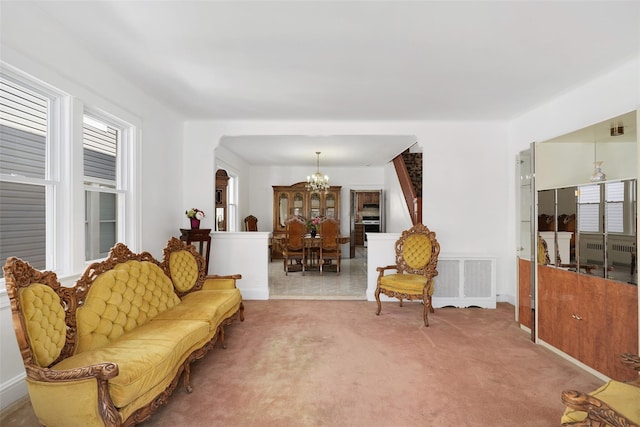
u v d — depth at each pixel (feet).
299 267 24.00
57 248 8.40
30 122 7.81
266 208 29.58
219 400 7.19
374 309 14.17
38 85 7.72
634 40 8.02
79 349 6.67
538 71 9.82
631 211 7.39
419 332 11.44
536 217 10.58
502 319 12.95
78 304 7.15
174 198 14.62
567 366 8.89
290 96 12.15
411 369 8.68
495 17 7.13
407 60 9.21
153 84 11.12
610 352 7.93
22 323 5.27
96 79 9.41
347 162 27.66
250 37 8.05
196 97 12.35
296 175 29.68
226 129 15.57
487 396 7.40
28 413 6.70
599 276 8.20
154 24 7.52
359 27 7.57
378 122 15.48
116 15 7.20
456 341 10.63
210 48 8.63
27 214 7.80
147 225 12.39
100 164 10.39
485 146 15.37
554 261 9.75
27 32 7.12
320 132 15.51
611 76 9.79
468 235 15.42
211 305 9.48
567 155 10.72
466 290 14.80
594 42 8.14
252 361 9.11
